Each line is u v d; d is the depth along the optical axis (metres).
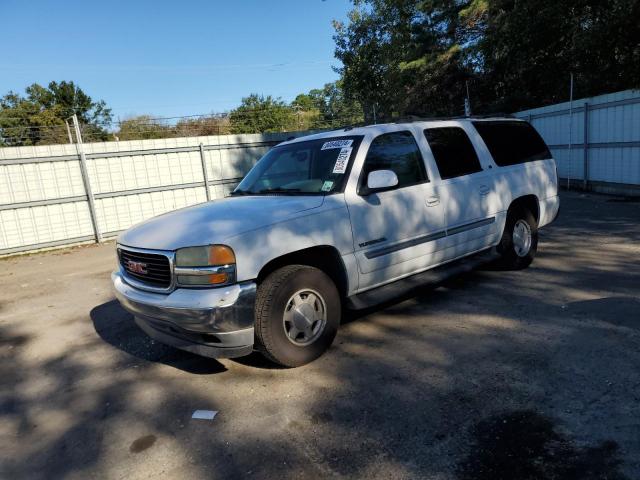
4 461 3.06
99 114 44.81
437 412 3.09
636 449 2.56
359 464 2.66
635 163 11.74
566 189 14.04
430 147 5.00
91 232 12.83
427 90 27.97
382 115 33.09
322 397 3.42
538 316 4.47
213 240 3.47
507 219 5.75
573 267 5.96
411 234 4.61
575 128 13.86
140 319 4.05
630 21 14.09
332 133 4.90
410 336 4.32
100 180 12.84
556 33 18.09
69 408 3.68
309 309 3.86
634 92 11.60
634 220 8.70
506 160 5.81
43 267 9.99
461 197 5.08
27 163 11.82
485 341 4.05
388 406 3.22
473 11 22.95
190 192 14.30
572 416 2.90
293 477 2.61
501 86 25.47
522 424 2.87
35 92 42.97
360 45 32.28
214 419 3.28
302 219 3.85
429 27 27.72
